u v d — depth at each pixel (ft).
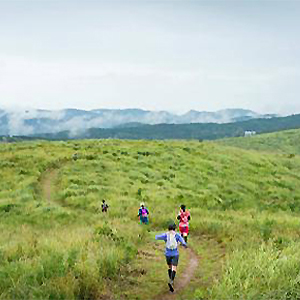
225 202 110.32
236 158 164.35
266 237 51.83
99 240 45.34
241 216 81.25
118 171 129.08
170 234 34.53
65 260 33.94
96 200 96.89
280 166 163.94
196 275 36.52
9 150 157.99
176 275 36.78
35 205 87.04
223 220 72.02
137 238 53.31
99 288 30.09
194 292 30.78
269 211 105.60
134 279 34.91
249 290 27.09
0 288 27.61
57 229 66.23
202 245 51.44
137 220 77.82
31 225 73.87
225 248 47.42
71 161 140.05
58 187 109.91
